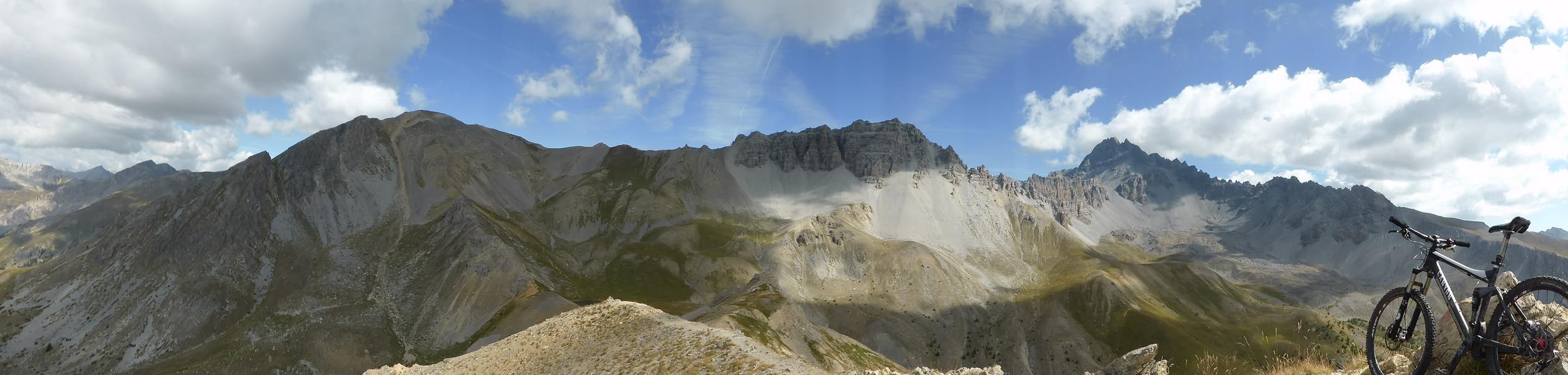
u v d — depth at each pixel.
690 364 32.34
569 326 52.28
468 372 51.62
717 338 35.22
